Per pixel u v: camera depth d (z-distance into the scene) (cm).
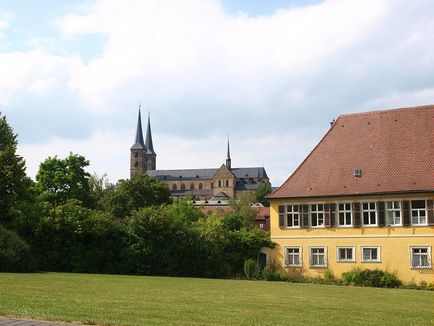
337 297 2591
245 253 5069
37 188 6550
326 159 5184
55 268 4766
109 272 4853
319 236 4862
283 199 5056
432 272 4372
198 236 4956
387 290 3462
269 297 2416
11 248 3981
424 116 5094
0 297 1781
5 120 5650
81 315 1391
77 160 6781
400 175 4697
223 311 1684
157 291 2520
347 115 5481
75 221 4828
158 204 8788
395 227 4556
